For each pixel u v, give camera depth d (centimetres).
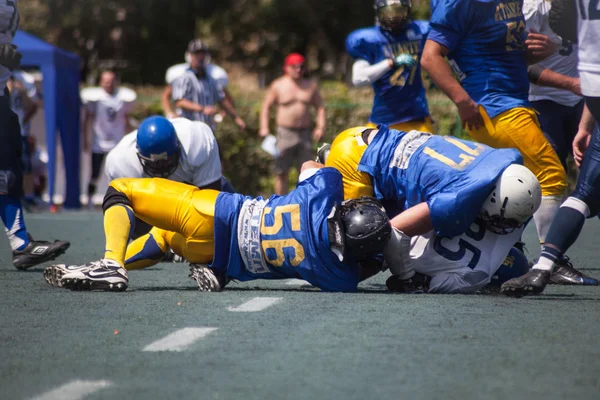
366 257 1678
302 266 1662
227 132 5669
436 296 1652
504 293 1616
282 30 8388
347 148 1764
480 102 2027
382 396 930
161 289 1792
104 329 1302
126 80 8650
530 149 2020
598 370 1041
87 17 8469
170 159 1956
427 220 1642
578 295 1722
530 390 952
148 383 985
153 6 8519
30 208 4972
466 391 948
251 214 1684
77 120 5394
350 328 1298
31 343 1204
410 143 1716
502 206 1614
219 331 1278
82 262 2425
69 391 953
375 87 2866
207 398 925
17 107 4866
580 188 1598
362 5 8356
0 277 2023
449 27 2008
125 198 1734
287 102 4456
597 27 1522
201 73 3938
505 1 2005
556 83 2095
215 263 1714
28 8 8525
